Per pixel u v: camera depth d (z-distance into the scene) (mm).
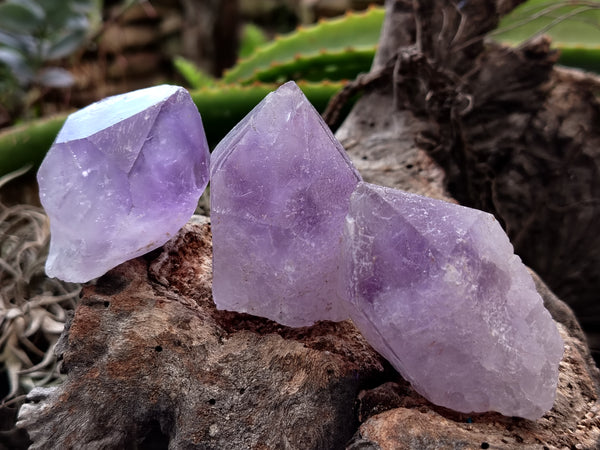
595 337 200
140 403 118
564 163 196
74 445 115
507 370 105
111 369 119
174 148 120
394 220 105
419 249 104
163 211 122
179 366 118
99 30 297
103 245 120
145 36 405
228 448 110
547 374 109
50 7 236
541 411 109
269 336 122
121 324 122
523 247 198
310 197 114
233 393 115
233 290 120
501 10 194
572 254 198
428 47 189
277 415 113
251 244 116
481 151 195
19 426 116
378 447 105
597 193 195
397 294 105
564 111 197
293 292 118
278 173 114
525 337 107
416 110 184
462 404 108
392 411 111
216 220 117
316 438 112
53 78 255
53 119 191
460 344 103
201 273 135
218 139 217
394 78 181
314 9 432
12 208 167
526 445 107
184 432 112
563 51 226
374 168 174
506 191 196
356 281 108
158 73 416
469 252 105
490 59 198
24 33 245
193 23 387
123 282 127
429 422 109
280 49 253
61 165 118
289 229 114
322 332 126
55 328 145
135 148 118
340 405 115
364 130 188
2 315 143
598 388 123
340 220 117
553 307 140
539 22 231
